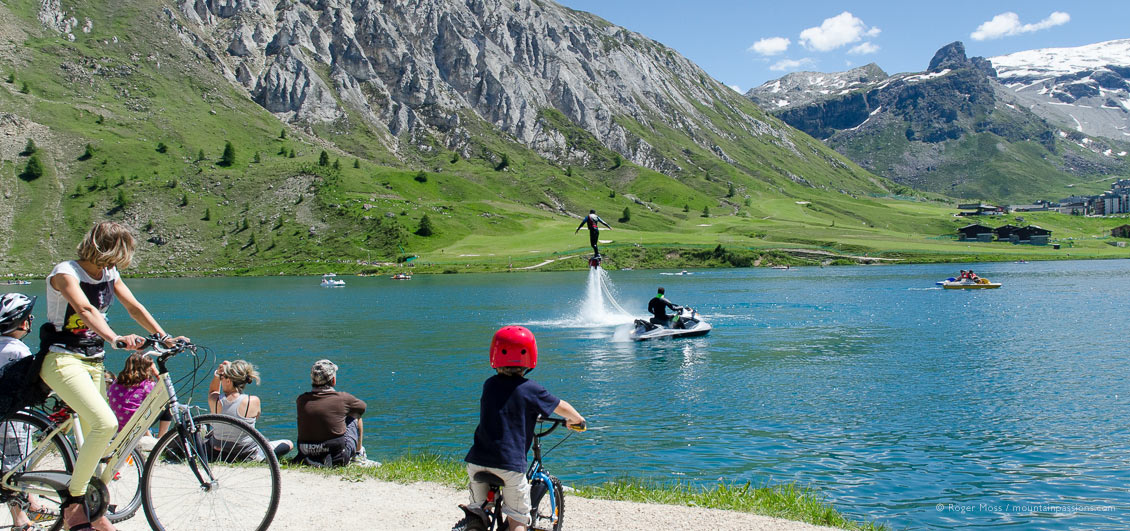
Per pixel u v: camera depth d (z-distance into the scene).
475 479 6.69
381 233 191.25
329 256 178.12
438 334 50.47
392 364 36.50
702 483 15.81
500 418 6.66
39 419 7.88
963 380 28.80
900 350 37.88
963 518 13.77
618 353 39.09
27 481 7.69
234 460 8.19
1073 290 79.12
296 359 38.78
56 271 7.12
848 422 21.98
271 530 8.55
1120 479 16.14
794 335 45.28
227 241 188.75
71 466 7.92
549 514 9.18
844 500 14.89
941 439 19.78
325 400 12.70
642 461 17.81
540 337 47.72
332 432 12.54
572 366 34.84
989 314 55.59
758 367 33.19
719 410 24.11
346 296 96.12
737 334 46.28
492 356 6.91
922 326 48.91
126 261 7.46
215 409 13.32
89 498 7.60
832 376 30.41
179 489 8.08
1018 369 31.02
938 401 24.92
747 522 9.09
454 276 149.50
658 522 9.02
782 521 9.25
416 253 180.25
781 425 21.73
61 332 7.36
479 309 72.00
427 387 29.84
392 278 147.38
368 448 19.77
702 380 30.08
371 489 10.64
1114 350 35.91
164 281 150.75
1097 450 18.52
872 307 64.69
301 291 109.69
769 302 72.44
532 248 182.25
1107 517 13.78
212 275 166.88
